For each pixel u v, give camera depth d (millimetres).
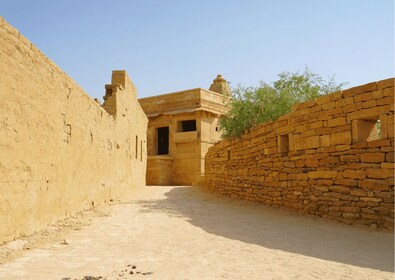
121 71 15734
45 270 4551
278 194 11008
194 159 26938
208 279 4266
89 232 7309
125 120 15938
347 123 8508
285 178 10656
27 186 6305
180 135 27609
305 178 9742
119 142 14633
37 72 6715
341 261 5164
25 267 4680
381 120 7703
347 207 8352
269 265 4926
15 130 5859
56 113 7703
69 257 5266
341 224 8250
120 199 14148
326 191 9008
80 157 9469
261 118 14109
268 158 11656
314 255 5520
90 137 10445
